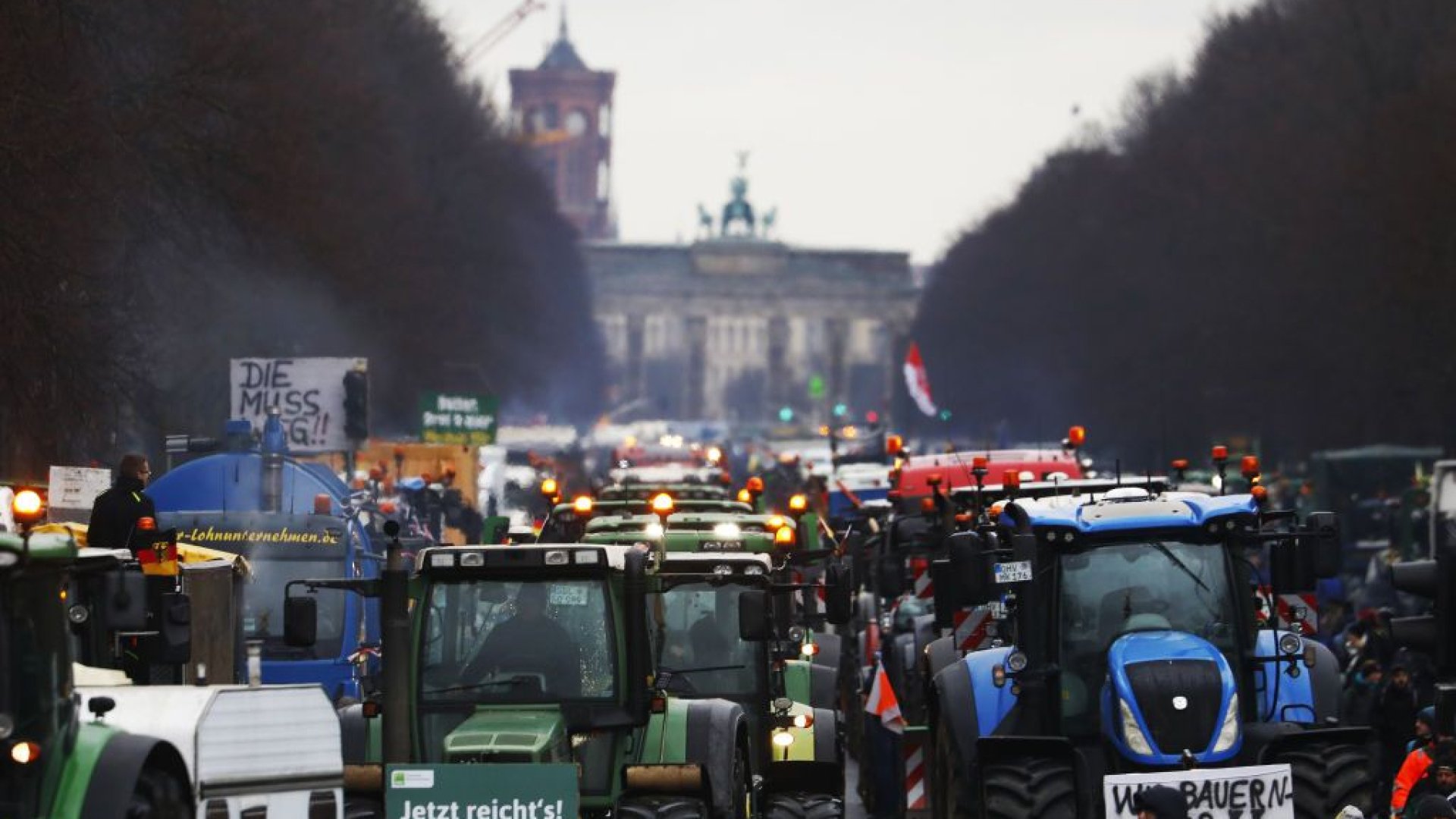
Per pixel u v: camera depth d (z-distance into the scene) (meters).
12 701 42.22
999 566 62.12
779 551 77.69
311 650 87.88
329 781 48.38
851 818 91.69
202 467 99.44
